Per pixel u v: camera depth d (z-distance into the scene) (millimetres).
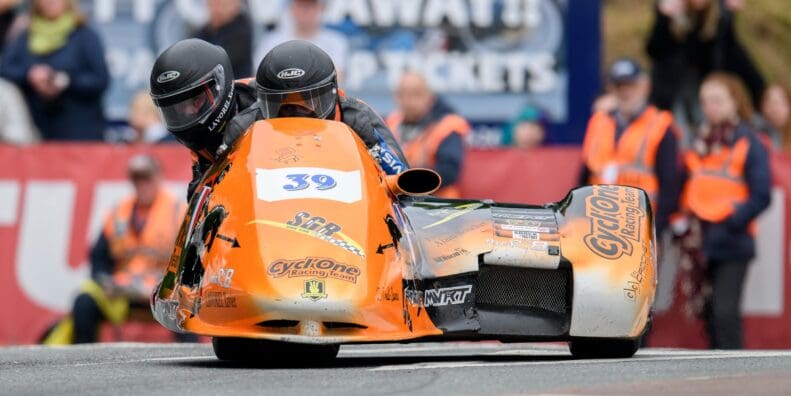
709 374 19516
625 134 37875
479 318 22594
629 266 23141
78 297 36969
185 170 37500
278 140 22453
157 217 37188
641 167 37750
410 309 21109
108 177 37594
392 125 38750
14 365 22891
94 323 36938
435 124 38375
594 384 18203
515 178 38344
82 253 37594
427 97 38531
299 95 23422
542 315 23031
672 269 37625
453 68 42312
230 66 24828
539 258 22859
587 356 24156
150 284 36906
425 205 24047
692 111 46719
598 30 42344
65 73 42562
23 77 42719
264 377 19438
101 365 22453
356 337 19953
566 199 24328
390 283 20781
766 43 60531
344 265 20375
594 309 22828
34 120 42781
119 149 37594
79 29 42625
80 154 37750
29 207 37844
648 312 23375
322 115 23812
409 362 22875
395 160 25047
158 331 37031
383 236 21328
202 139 24750
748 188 37500
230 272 20578
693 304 37531
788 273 38031
